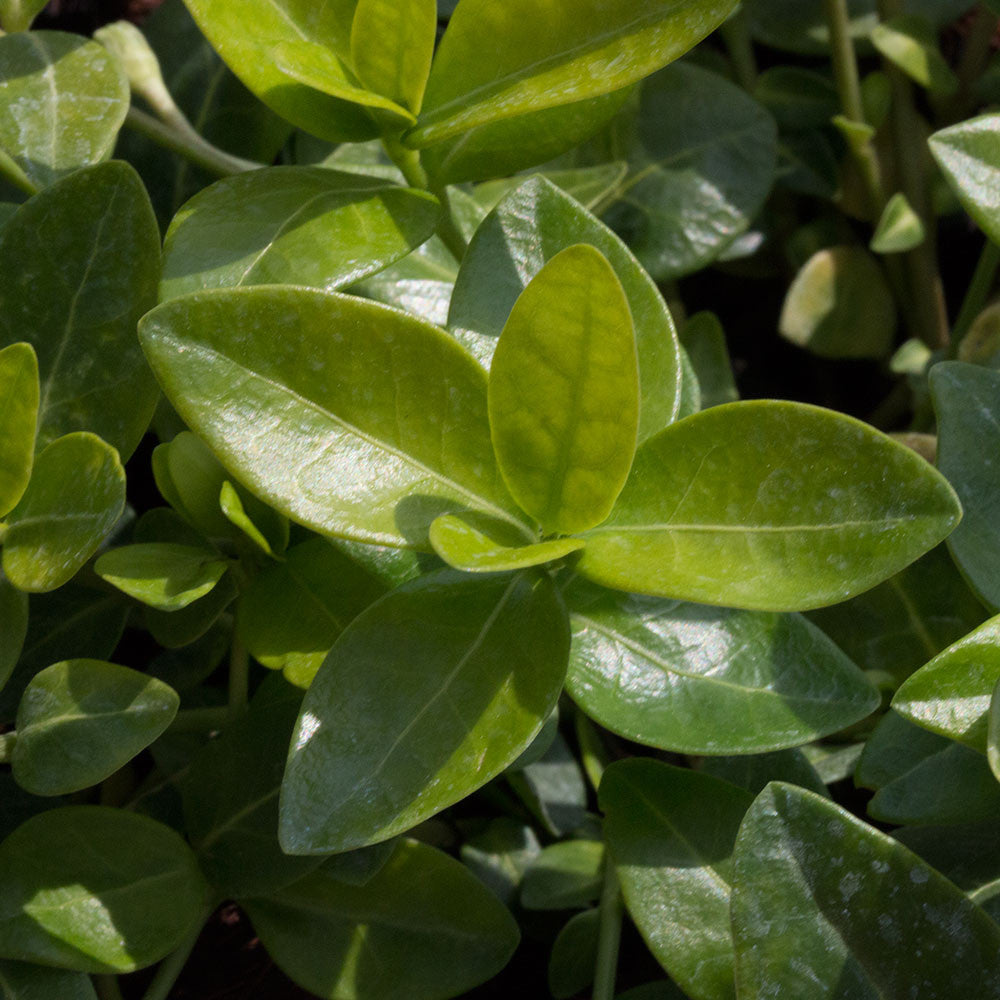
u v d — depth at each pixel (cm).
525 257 35
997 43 51
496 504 34
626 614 35
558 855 40
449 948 37
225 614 39
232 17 35
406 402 34
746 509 33
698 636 35
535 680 34
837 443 33
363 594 36
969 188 36
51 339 36
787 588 33
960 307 50
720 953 35
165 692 35
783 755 37
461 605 34
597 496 33
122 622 39
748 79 48
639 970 40
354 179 36
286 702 37
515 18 35
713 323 44
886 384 48
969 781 35
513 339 33
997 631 33
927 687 33
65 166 37
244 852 37
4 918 35
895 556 33
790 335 45
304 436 33
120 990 39
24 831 36
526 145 37
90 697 35
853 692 34
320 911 37
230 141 44
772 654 35
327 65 35
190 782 37
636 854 36
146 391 36
